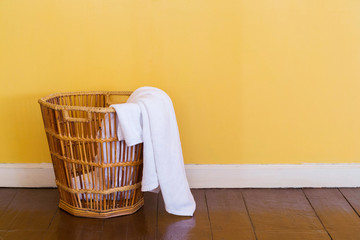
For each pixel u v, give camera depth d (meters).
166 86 1.99
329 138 2.05
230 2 1.90
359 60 1.96
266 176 2.07
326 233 1.65
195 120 2.03
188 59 1.96
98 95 1.97
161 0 1.90
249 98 2.00
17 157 2.06
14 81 1.98
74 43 1.94
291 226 1.71
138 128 1.60
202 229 1.67
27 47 1.94
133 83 1.99
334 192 2.04
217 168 2.06
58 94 1.86
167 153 1.67
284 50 1.95
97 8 1.91
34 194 1.99
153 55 1.95
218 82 1.98
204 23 1.92
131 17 1.92
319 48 1.95
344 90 2.00
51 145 1.75
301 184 2.08
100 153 1.66
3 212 1.80
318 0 1.90
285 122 2.03
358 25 1.93
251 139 2.05
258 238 1.61
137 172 1.73
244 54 1.95
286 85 1.99
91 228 1.68
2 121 2.02
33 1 1.90
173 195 1.73
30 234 1.63
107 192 1.70
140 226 1.69
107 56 1.96
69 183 1.72
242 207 1.87
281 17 1.92
